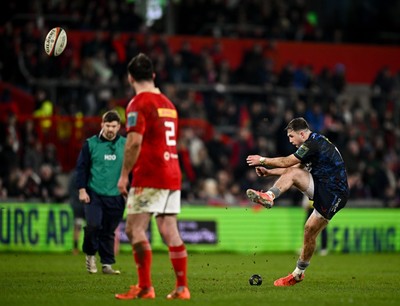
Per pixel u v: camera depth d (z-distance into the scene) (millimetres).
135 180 31094
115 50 87938
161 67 88375
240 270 51000
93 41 88062
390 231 78000
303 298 33000
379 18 116625
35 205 68188
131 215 31141
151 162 30953
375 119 96812
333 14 115812
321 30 111875
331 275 47844
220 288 37656
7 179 71688
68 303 30469
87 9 95438
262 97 94500
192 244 72000
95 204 45844
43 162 74375
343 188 38062
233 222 73688
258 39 104562
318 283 41469
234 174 82812
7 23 84875
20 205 67688
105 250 46250
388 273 49781
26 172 71688
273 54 102688
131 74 31656
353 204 80688
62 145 78688
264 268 53188
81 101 84375
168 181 31078
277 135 83250
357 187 83562
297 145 39000
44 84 84062
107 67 87625
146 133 31062
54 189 72250
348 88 109688
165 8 106438
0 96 83188
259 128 88312
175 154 31672
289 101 95000
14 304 30266
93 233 45688
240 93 94062
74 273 46625
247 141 83375
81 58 88125
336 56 109562
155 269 50844
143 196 30891
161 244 70500
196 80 91688
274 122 89375
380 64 111750
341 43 112688
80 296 33250
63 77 85312
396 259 65500
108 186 45906
